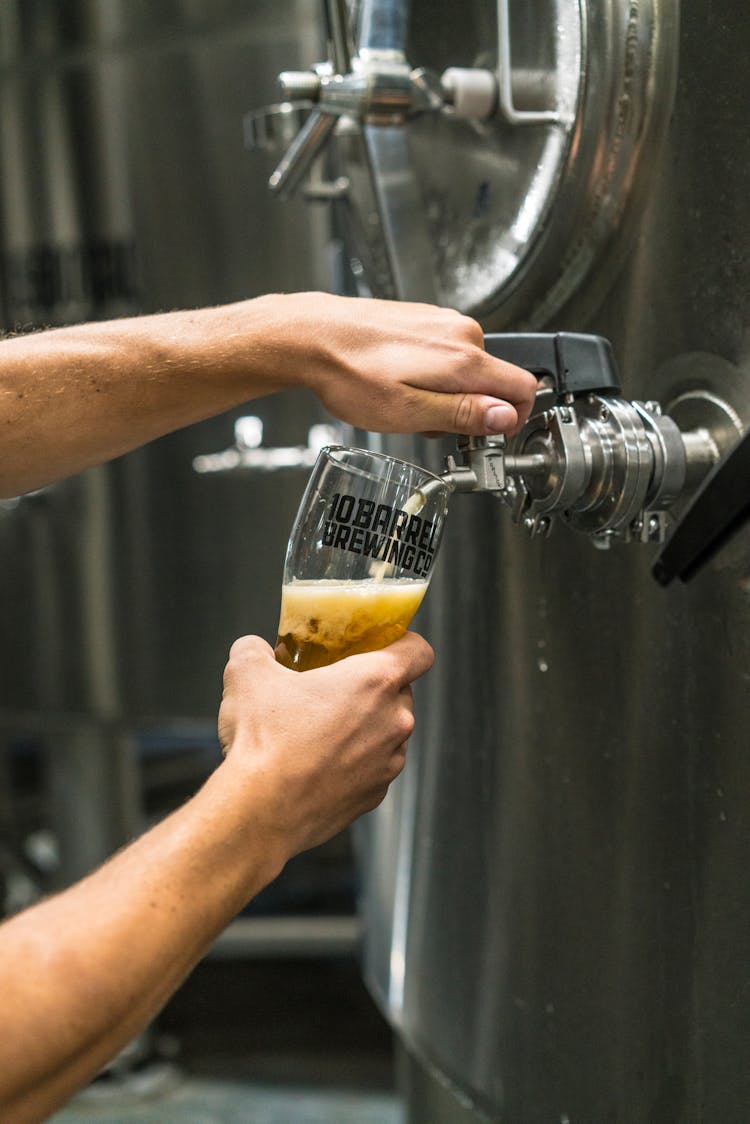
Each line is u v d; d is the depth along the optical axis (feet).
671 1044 2.51
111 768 7.02
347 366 2.35
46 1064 1.60
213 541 6.31
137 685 6.64
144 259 6.27
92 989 1.64
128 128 6.15
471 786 3.14
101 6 6.03
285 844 1.88
